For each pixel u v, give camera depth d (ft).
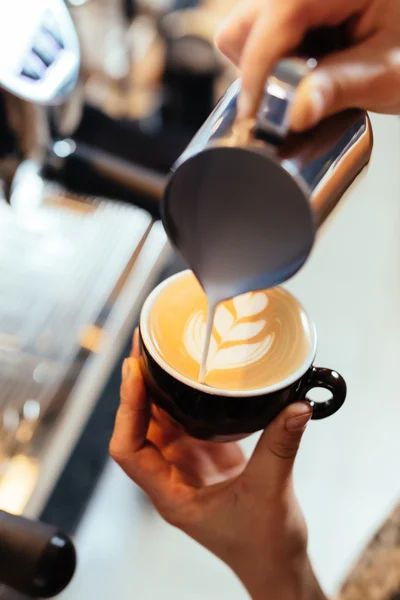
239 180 1.37
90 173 2.29
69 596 2.66
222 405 1.55
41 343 2.39
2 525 1.38
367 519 2.87
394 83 1.44
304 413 1.55
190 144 1.42
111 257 2.71
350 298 3.43
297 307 1.72
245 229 1.42
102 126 2.37
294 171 1.32
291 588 1.75
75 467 3.05
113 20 4.49
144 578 2.76
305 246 1.37
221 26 1.59
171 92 4.04
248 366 1.61
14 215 2.81
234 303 1.72
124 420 1.72
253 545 1.72
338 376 1.60
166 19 4.67
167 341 1.64
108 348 2.42
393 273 3.52
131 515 2.93
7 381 2.28
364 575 1.83
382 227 3.62
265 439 1.59
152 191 2.31
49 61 1.94
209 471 1.92
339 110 1.42
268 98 1.34
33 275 2.60
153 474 1.75
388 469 3.02
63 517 2.89
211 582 2.78
